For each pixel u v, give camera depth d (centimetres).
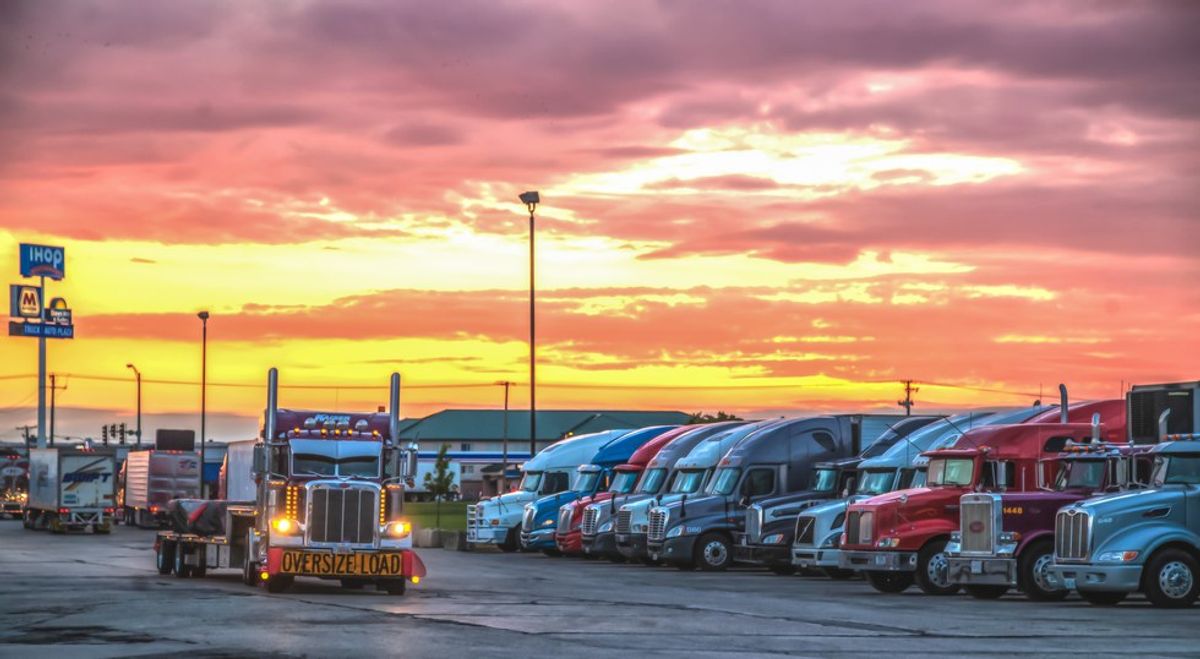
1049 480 2781
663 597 2616
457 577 3325
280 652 1620
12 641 1734
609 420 14375
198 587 2802
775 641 1781
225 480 4212
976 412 3525
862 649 1694
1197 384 2623
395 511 2750
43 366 9344
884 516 2866
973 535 2661
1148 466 2539
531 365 5369
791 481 3809
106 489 6419
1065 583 2444
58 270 9394
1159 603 2389
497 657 1584
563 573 3578
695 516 3822
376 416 2827
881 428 3859
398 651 1636
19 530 6844
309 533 2672
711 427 4403
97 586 2803
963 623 2058
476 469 14225
